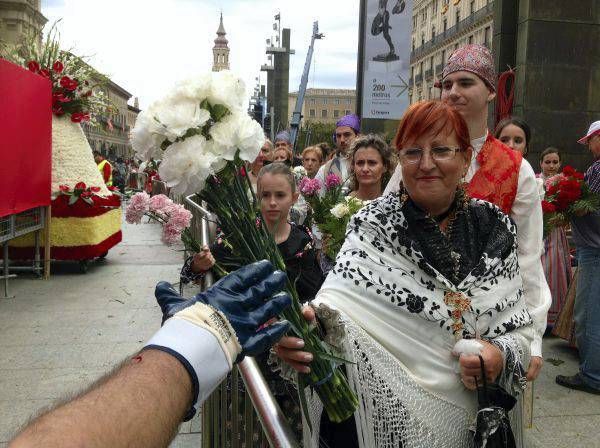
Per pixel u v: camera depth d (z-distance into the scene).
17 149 5.98
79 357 4.41
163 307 0.99
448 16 53.12
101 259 8.43
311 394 1.67
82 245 7.30
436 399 1.64
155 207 1.74
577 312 4.04
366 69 9.09
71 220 7.23
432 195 1.71
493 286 1.71
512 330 1.73
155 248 9.55
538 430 3.42
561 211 3.92
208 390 0.80
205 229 2.73
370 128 9.20
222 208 1.41
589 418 3.58
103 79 7.75
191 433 3.31
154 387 0.72
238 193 1.41
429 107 1.72
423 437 1.60
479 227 1.79
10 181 5.86
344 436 1.71
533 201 2.41
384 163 3.93
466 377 1.61
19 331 5.01
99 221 7.51
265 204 2.68
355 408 1.53
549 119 7.82
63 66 7.39
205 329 0.82
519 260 2.35
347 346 1.55
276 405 1.36
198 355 0.78
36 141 6.49
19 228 6.48
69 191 7.17
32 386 3.86
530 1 7.61
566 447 3.23
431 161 1.68
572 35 7.73
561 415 3.62
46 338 4.83
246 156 1.33
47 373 4.09
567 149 7.89
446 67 2.61
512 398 1.64
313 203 3.90
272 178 2.70
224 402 2.16
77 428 0.63
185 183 1.27
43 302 5.98
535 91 7.76
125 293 6.39
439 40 55.03
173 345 0.78
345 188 4.62
